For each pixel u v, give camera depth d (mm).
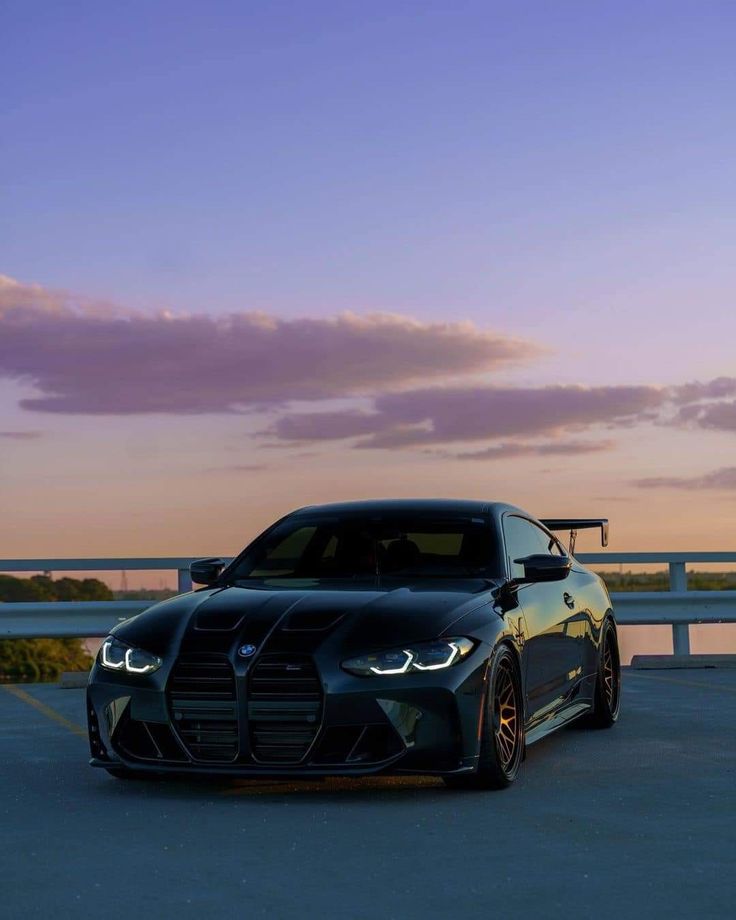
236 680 6070
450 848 5117
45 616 12094
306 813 5863
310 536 7598
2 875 4727
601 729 8742
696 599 13617
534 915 4133
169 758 6270
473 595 6746
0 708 10305
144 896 4406
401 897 4367
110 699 6414
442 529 7512
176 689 6215
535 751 7750
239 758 6105
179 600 6934
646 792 6371
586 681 8352
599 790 6426
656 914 4129
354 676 6031
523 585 7363
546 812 5855
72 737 8625
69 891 4484
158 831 5492
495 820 5676
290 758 6078
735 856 4957
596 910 4188
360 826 5562
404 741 6035
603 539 9484
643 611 13516
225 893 4441
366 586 6895
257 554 7598
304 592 6719
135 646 6449
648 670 13133
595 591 8766
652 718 9320
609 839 5273
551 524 9391
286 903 4301
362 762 6023
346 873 4715
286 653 6082
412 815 5801
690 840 5250
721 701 10344
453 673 6145
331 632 6188
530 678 7098
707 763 7281
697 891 4426
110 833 5461
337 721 6000
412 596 6621
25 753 7891
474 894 4406
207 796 6324
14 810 5996
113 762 6465
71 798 6305
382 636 6168
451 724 6117
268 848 5145
